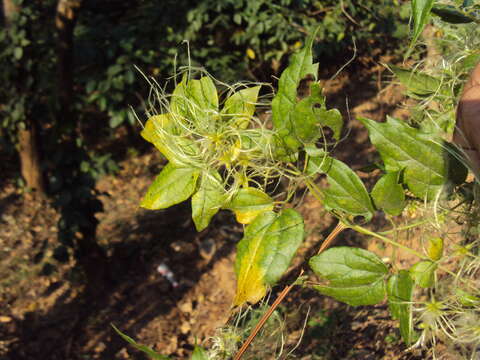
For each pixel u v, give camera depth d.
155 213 6.08
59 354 4.44
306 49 0.71
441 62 1.11
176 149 0.77
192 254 5.43
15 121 5.45
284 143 0.74
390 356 2.96
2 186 6.52
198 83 0.79
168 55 5.69
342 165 0.71
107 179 6.70
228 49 6.40
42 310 4.84
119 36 5.45
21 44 4.88
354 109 6.24
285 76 0.73
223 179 0.78
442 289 0.86
